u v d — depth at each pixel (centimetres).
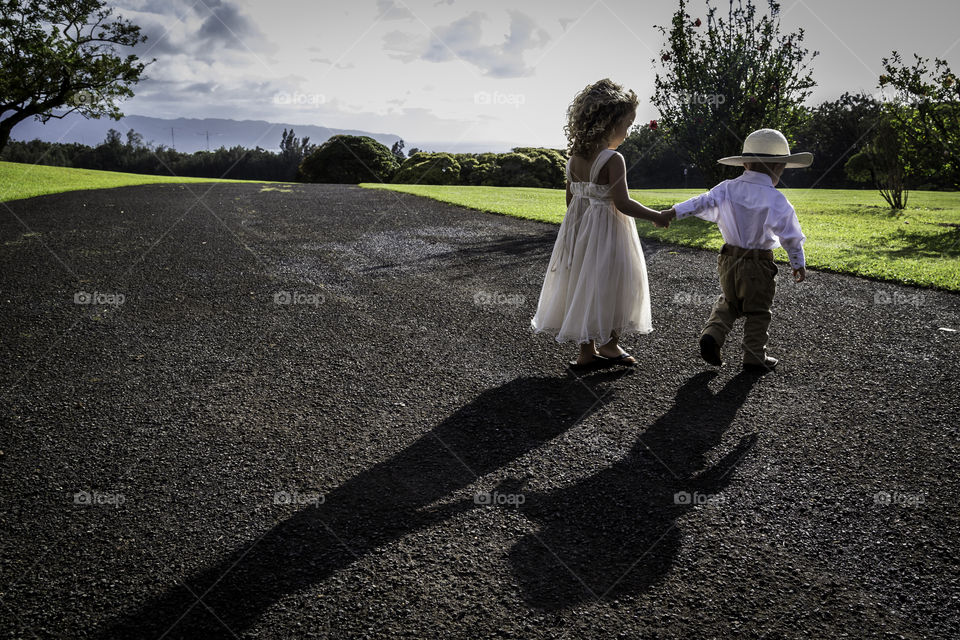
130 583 212
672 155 4584
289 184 1805
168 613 199
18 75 1989
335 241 845
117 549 230
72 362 410
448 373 398
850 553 228
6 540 233
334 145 2922
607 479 278
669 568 221
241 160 6462
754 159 371
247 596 207
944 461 289
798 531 241
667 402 354
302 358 421
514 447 306
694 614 199
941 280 600
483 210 1185
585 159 379
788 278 633
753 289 378
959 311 515
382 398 361
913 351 427
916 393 361
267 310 527
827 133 4009
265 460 292
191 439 311
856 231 962
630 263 391
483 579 215
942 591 209
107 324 486
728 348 439
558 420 334
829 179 4006
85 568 220
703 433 318
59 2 1998
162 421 330
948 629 193
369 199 1362
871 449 300
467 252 777
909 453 296
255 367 405
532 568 221
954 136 997
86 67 2062
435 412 344
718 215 383
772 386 374
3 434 313
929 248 791
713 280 630
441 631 192
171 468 284
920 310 519
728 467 287
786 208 367
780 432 318
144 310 521
